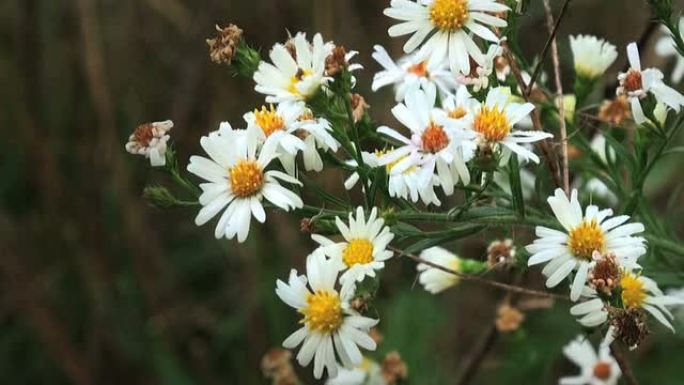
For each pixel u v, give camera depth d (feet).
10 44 1.57
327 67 0.78
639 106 0.82
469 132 0.76
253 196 0.77
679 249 0.85
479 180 0.79
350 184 0.81
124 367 1.43
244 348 1.37
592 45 0.90
